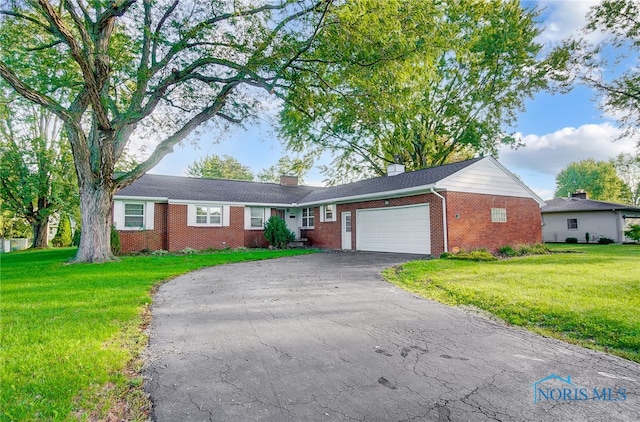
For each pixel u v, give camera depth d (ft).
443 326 14.78
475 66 73.00
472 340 13.03
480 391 9.08
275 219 64.23
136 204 55.21
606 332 13.21
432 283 23.86
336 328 14.51
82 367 10.14
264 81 34.76
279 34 33.81
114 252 48.98
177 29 33.40
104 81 33.06
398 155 85.05
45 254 54.95
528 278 24.25
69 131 35.76
